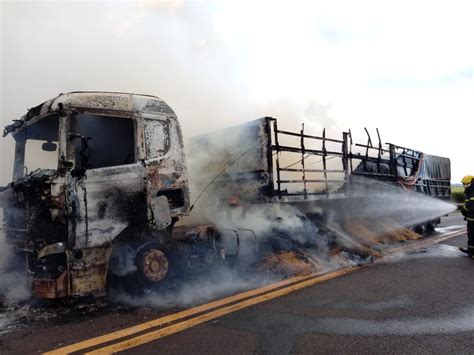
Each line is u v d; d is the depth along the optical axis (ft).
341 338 10.09
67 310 12.57
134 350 9.34
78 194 12.35
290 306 12.72
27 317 11.92
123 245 13.69
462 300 13.50
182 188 15.12
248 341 9.86
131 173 13.67
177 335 10.26
